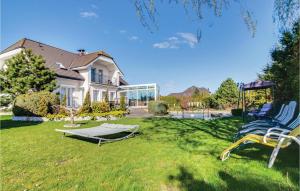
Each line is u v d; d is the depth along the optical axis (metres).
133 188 3.17
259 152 4.97
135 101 28.89
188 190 3.09
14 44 21.97
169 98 29.62
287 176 3.47
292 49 10.59
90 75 23.97
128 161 4.50
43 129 9.49
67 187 3.24
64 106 14.30
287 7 5.66
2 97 16.81
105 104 16.20
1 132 8.62
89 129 7.57
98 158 4.75
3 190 3.16
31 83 15.71
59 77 20.27
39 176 3.69
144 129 9.35
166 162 4.39
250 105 19.89
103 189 3.15
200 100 29.12
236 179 3.44
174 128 9.57
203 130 8.82
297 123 4.89
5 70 16.70
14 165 4.29
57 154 5.12
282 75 12.73
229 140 6.58
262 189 3.07
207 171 3.82
